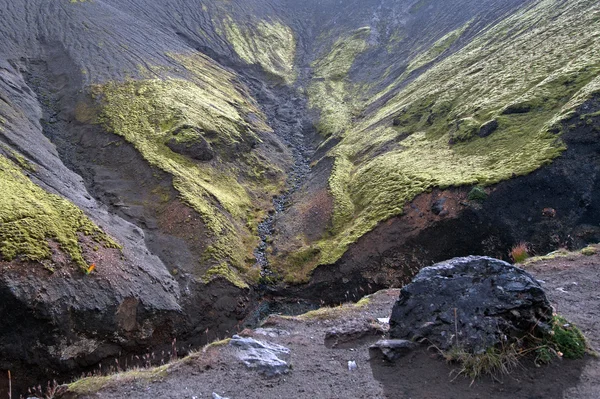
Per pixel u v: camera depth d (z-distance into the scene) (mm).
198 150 41531
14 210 22422
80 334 20000
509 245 24141
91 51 56312
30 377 18391
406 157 37469
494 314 7973
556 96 32531
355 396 7535
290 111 67125
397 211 29062
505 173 26641
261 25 97562
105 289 21750
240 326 26812
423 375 7785
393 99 58656
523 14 57094
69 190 30719
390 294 14055
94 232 25094
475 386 7250
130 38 64438
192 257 29703
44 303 19188
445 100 44125
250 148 48000
